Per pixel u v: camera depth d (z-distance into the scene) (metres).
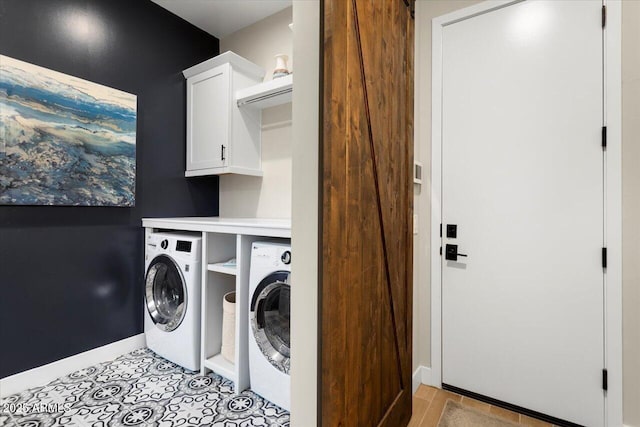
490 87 1.84
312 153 0.98
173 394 1.84
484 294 1.86
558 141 1.65
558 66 1.65
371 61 1.16
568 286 1.63
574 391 1.61
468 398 1.90
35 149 1.85
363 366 1.14
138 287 2.46
